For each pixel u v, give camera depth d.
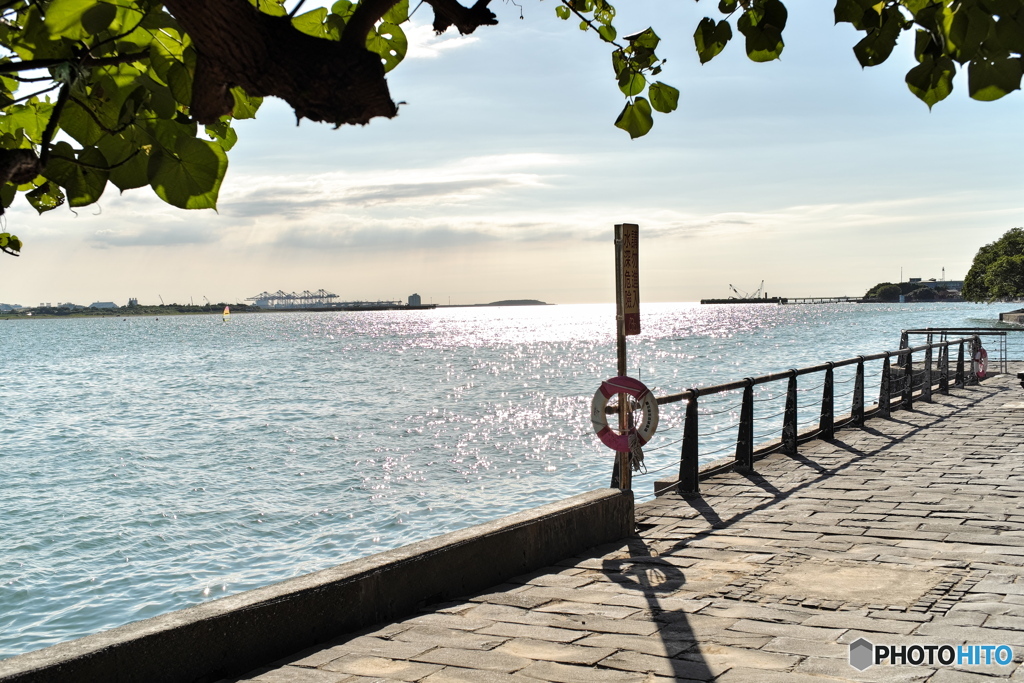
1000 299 107.38
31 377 60.41
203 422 33.50
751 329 131.25
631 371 55.47
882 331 104.50
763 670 4.71
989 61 2.01
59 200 2.37
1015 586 6.16
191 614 4.79
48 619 11.91
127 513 17.84
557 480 19.73
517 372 56.97
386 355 81.88
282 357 80.19
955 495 9.32
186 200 1.96
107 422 34.41
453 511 17.09
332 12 2.47
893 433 14.10
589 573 6.93
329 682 4.66
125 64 2.08
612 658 4.96
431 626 5.64
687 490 9.93
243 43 1.71
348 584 5.54
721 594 6.23
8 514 18.00
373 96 1.78
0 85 2.19
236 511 17.73
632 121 3.18
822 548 7.40
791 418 12.49
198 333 168.75
